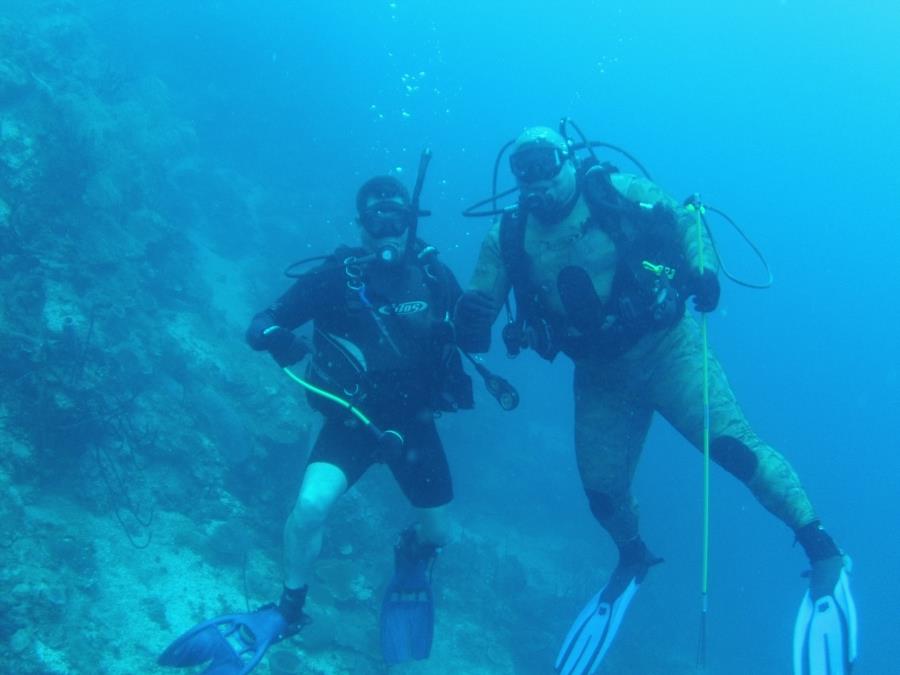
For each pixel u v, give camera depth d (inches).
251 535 345.7
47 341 309.3
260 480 377.4
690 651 680.4
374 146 1232.8
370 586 373.7
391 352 132.2
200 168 687.7
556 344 148.1
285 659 289.1
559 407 947.3
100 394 314.8
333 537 388.8
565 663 140.2
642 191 142.9
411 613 152.6
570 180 139.6
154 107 670.5
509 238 144.4
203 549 315.6
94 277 378.3
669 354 142.6
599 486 152.9
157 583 283.4
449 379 139.2
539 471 746.2
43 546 257.3
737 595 884.6
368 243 137.4
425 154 135.5
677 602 776.3
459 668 393.7
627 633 620.7
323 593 348.2
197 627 124.9
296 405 426.3
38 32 631.8
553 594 556.4
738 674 717.3
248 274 618.8
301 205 804.0
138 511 310.8
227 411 380.5
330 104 1204.5
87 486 299.4
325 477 124.0
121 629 253.8
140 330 390.3
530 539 665.0
